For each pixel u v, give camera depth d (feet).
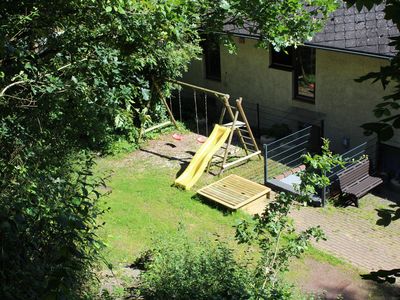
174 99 57.21
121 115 22.72
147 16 24.16
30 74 21.01
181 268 24.62
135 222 35.27
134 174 43.16
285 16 32.19
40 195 13.47
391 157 42.01
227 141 47.39
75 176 23.22
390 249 34.24
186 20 27.25
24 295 11.70
